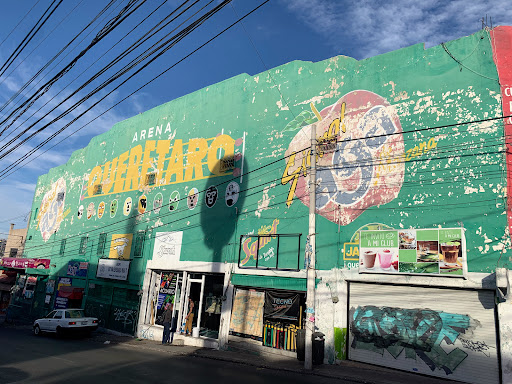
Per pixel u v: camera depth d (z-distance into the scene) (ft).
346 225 43.34
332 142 46.85
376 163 42.86
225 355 46.06
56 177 105.91
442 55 41.27
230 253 54.44
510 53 37.73
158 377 32.27
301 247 46.68
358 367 38.86
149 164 74.13
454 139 38.40
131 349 51.39
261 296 49.73
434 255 36.52
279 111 54.34
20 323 94.32
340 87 48.42
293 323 45.73
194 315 58.29
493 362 32.22
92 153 92.32
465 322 34.32
